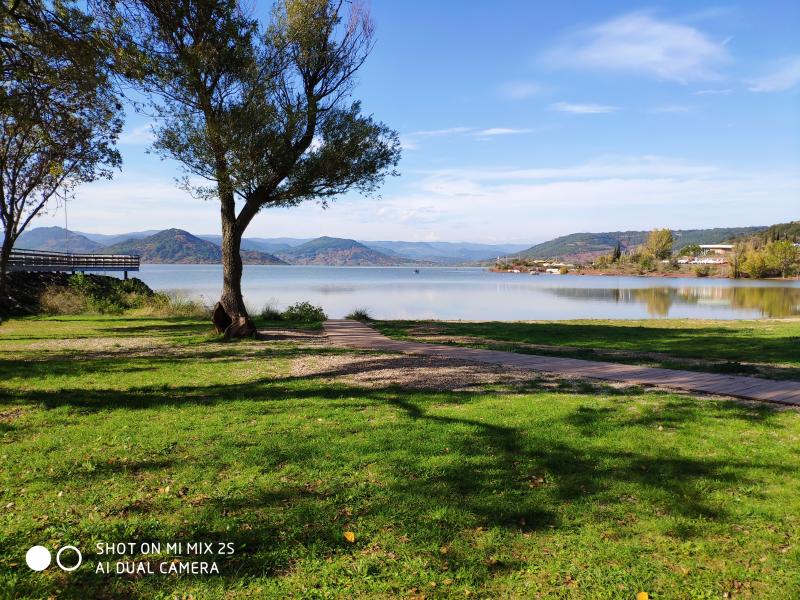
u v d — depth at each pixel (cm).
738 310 3738
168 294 3083
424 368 1060
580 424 646
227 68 1399
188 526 397
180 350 1355
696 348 1350
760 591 327
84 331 1856
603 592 325
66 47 892
